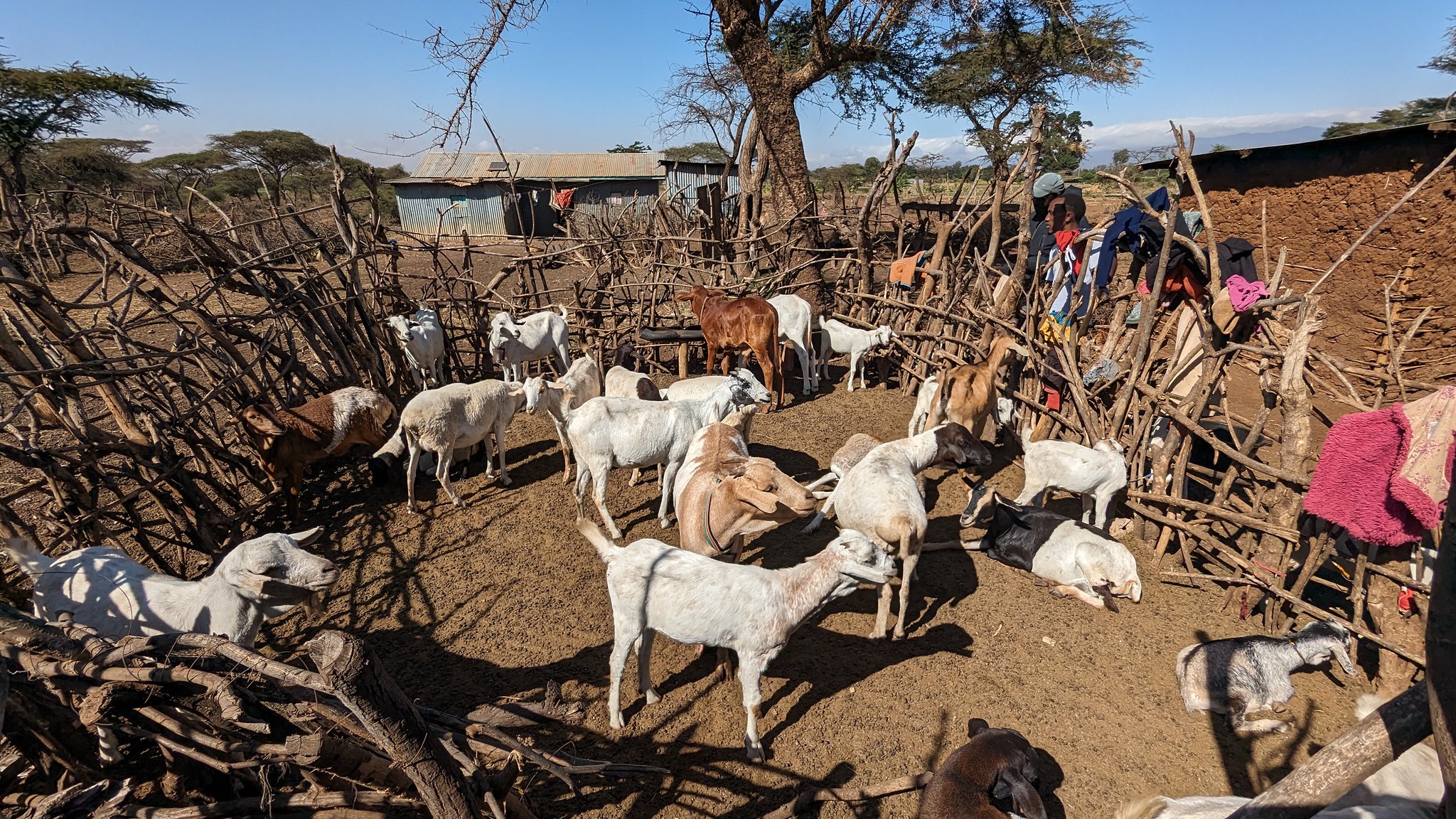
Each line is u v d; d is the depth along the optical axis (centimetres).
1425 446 420
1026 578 613
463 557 652
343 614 574
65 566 418
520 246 2597
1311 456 599
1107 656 519
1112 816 396
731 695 484
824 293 1280
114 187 2889
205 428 779
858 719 464
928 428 748
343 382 920
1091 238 784
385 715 243
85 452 565
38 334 648
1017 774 373
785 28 1780
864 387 1101
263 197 3488
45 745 325
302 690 309
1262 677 456
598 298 1187
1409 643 459
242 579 420
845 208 1703
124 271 735
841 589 427
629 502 756
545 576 621
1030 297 834
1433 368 982
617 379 843
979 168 1410
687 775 423
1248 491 653
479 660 520
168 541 619
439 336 1028
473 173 3431
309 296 890
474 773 300
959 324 946
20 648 308
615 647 443
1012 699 480
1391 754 178
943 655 522
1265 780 420
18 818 288
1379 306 1069
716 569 426
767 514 486
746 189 1677
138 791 350
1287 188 1219
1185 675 474
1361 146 1086
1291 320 784
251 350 1127
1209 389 588
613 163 3791
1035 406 795
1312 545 508
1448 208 978
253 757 308
